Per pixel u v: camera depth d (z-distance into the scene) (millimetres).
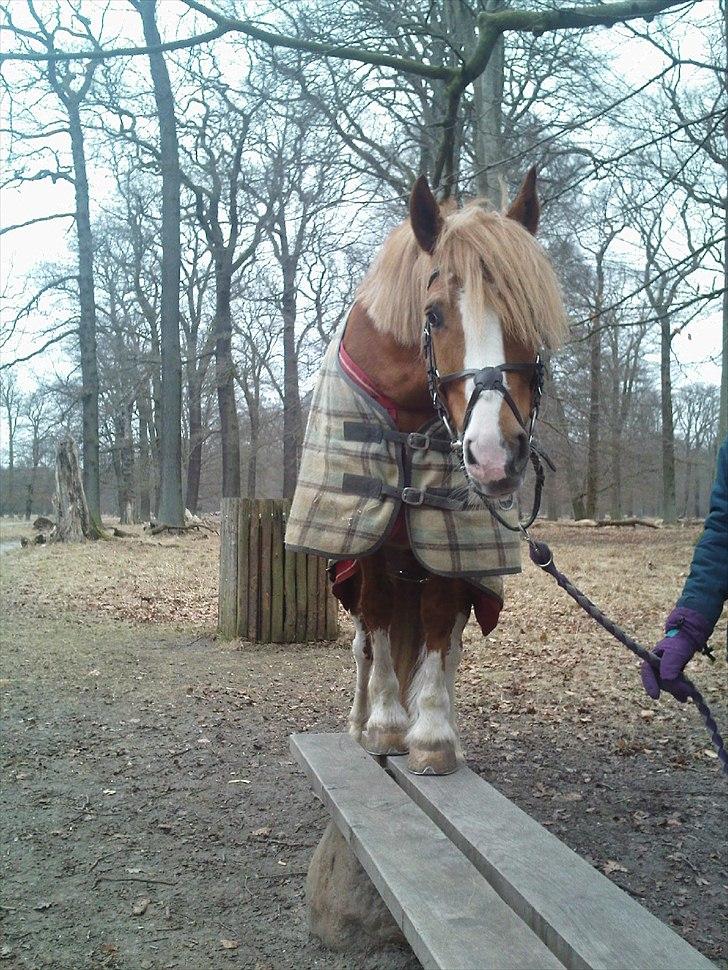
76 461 18094
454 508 2941
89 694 6074
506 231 2652
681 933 2947
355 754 3189
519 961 1762
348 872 2930
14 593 10523
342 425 3098
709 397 44469
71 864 3537
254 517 7684
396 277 2975
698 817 3959
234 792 4312
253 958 2869
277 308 30250
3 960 2836
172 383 20281
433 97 11008
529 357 2566
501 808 2574
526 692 6055
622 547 16031
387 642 3348
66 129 20875
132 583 11188
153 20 15055
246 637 7723
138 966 2811
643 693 5973
